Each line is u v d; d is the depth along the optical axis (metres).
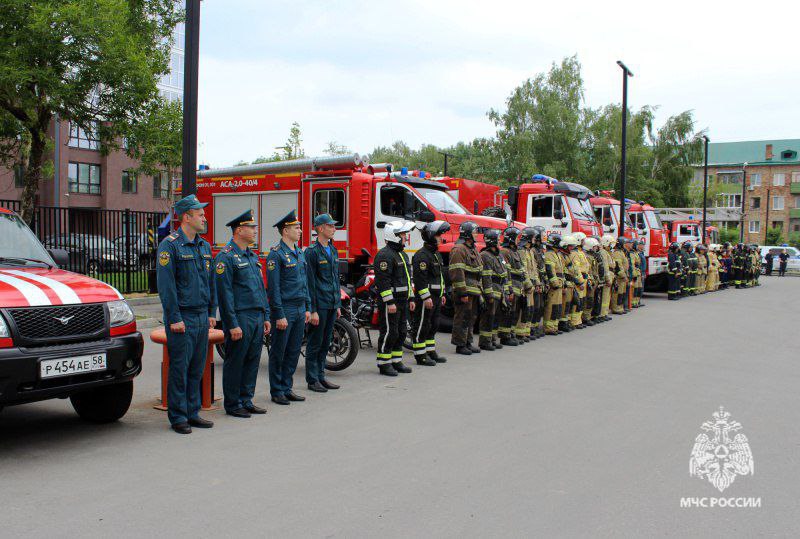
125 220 17.20
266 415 6.93
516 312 12.15
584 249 15.04
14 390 5.24
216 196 15.12
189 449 5.72
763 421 6.76
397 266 9.12
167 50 20.64
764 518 4.32
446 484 4.86
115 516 4.25
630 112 46.41
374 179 13.24
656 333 13.75
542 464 5.33
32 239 6.86
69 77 15.81
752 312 18.33
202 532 4.01
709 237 35.91
